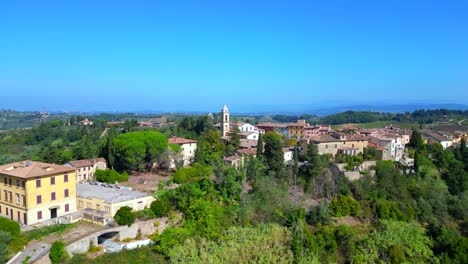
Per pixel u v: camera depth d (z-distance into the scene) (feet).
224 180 252.21
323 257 209.97
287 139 464.24
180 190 237.66
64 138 621.31
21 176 209.67
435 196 298.76
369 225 258.16
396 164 354.13
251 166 285.84
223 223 221.05
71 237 191.72
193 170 286.05
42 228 199.82
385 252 219.20
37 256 171.22
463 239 224.33
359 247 219.82
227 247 195.00
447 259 215.92
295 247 201.67
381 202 275.18
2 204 226.17
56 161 334.24
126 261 182.91
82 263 174.91
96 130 653.30
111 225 204.64
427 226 266.57
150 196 236.43
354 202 265.75
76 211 232.94
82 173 311.47
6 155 428.56
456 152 378.73
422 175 340.18
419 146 410.52
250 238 205.16
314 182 290.56
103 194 240.53
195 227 209.97
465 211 290.35
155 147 318.65
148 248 195.52
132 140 312.71
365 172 315.78
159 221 216.33
